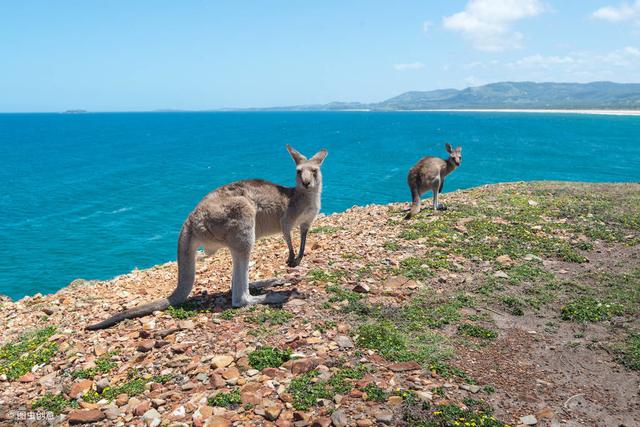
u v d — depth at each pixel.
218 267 9.84
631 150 62.56
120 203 33.19
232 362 5.68
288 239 7.68
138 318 7.10
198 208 7.13
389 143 79.12
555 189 16.03
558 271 8.78
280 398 4.96
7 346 6.96
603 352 6.05
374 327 6.31
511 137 89.06
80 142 91.44
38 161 59.03
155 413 4.84
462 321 6.82
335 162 52.19
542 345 6.25
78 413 4.95
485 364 5.76
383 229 11.45
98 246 23.36
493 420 4.59
